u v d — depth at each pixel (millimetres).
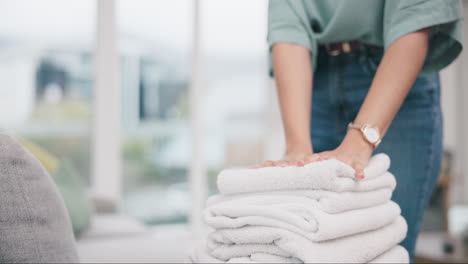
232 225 604
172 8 3916
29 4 3482
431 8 773
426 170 921
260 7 4168
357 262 596
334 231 559
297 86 842
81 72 3619
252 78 4148
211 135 4023
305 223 556
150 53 3863
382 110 743
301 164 622
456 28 811
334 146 1002
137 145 3807
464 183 5090
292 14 896
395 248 716
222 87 4059
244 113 4121
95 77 3631
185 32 3955
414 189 925
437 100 939
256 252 603
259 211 591
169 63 3916
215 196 685
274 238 576
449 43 848
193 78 3904
